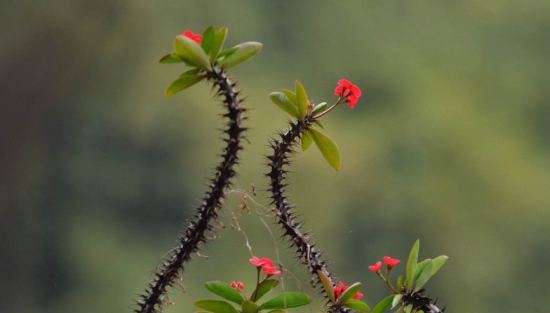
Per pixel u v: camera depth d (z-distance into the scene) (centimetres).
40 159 1255
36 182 1241
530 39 1567
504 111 1474
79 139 1277
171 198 1217
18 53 1259
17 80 1256
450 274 1150
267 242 750
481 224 1253
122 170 1252
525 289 1152
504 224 1251
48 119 1271
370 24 1534
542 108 1491
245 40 1458
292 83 1416
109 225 1212
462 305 1105
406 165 1341
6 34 1254
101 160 1262
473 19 1584
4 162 1236
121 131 1274
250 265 736
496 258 1188
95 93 1309
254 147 909
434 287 1114
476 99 1488
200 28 1438
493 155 1367
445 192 1291
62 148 1266
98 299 1121
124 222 1208
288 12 1505
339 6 1538
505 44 1562
